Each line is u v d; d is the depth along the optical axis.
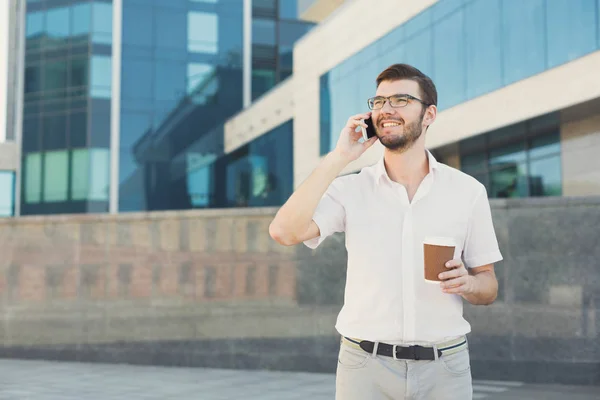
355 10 24.34
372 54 23.25
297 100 28.75
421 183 2.41
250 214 6.86
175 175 37.62
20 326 7.58
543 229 5.91
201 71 38.59
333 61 25.83
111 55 37.41
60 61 37.69
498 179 19.86
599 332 5.71
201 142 38.22
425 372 2.35
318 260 6.62
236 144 36.56
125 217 7.28
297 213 2.34
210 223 6.98
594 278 5.76
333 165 2.35
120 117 37.25
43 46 38.12
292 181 31.34
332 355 6.52
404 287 2.36
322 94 26.69
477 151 20.77
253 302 6.80
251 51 39.44
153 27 38.09
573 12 15.27
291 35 40.16
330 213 2.44
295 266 6.69
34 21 38.47
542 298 5.88
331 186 2.49
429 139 20.58
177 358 7.00
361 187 2.46
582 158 16.89
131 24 37.81
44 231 7.55
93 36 37.25
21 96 38.34
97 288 7.34
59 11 38.00
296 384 5.96
